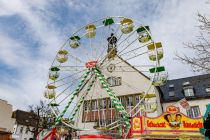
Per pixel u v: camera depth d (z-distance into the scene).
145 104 19.70
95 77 21.44
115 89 28.38
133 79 27.97
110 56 22.56
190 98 29.70
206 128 5.44
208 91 29.25
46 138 18.11
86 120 28.05
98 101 26.44
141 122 14.94
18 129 54.28
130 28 20.12
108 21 21.47
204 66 8.70
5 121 20.02
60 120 19.17
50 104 21.08
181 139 13.92
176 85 33.41
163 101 30.86
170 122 14.48
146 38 20.05
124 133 16.19
